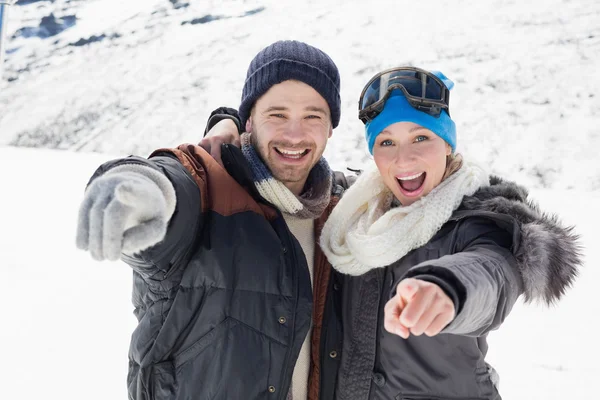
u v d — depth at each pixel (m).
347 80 13.52
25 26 16.56
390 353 1.63
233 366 1.54
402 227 1.62
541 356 4.00
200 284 1.57
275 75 1.82
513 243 1.44
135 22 16.67
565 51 13.62
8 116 13.52
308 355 1.79
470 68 13.55
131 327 4.18
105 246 1.14
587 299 4.93
